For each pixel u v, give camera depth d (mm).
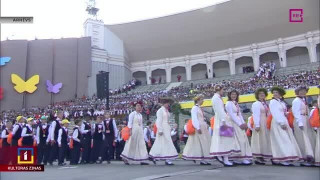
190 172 5703
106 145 10789
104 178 5453
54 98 41406
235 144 6977
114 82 45656
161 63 50156
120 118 24609
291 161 6688
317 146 6566
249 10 41531
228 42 45312
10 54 41438
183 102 25047
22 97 40531
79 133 10641
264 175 5047
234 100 7457
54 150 10414
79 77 42250
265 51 42906
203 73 48938
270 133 7039
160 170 6535
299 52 41281
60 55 42625
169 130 8477
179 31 47000
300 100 7023
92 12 47500
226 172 5562
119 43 47781
